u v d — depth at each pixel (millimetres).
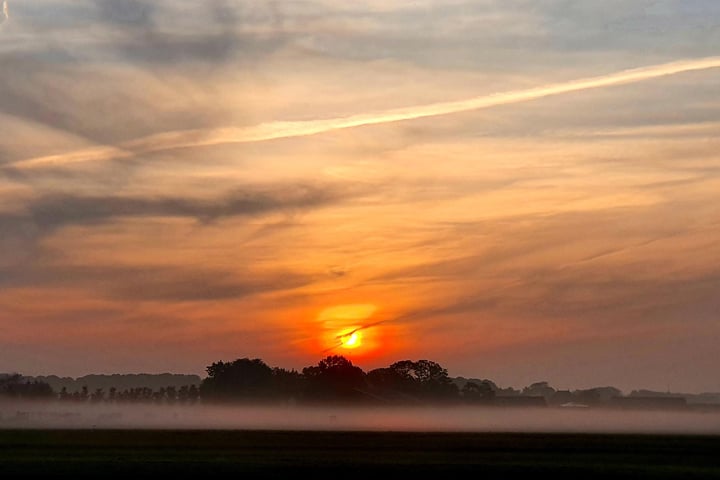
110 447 111625
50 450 105062
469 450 106875
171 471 74500
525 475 75062
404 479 72625
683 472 77625
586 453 103625
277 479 71750
